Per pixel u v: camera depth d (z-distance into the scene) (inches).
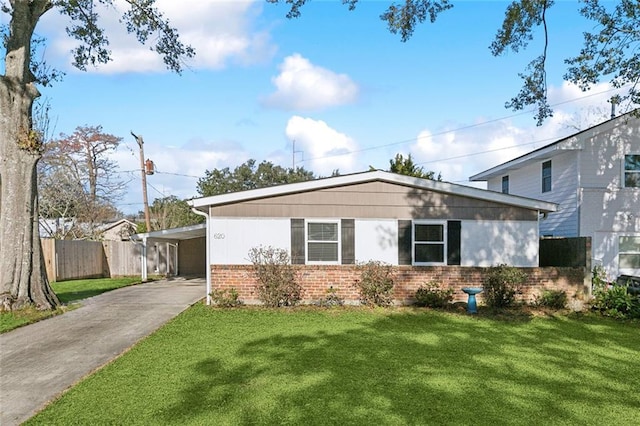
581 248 483.8
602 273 482.0
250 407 191.0
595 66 517.3
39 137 429.1
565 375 242.2
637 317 407.8
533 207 488.4
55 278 707.4
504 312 428.8
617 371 251.1
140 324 366.9
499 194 484.1
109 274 871.1
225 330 342.3
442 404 196.9
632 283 491.2
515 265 488.7
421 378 231.3
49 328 352.8
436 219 486.0
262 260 470.0
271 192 474.9
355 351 282.8
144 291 579.2
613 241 588.7
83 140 1195.9
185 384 219.1
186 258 920.9
